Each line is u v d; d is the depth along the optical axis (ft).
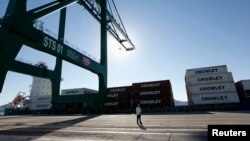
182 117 61.41
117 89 134.41
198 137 24.30
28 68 106.52
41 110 173.47
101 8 138.31
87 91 161.58
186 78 127.24
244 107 102.32
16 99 218.18
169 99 113.91
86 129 37.60
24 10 59.31
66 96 132.16
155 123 44.21
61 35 134.92
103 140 24.90
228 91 106.93
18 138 28.45
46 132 34.68
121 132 31.45
